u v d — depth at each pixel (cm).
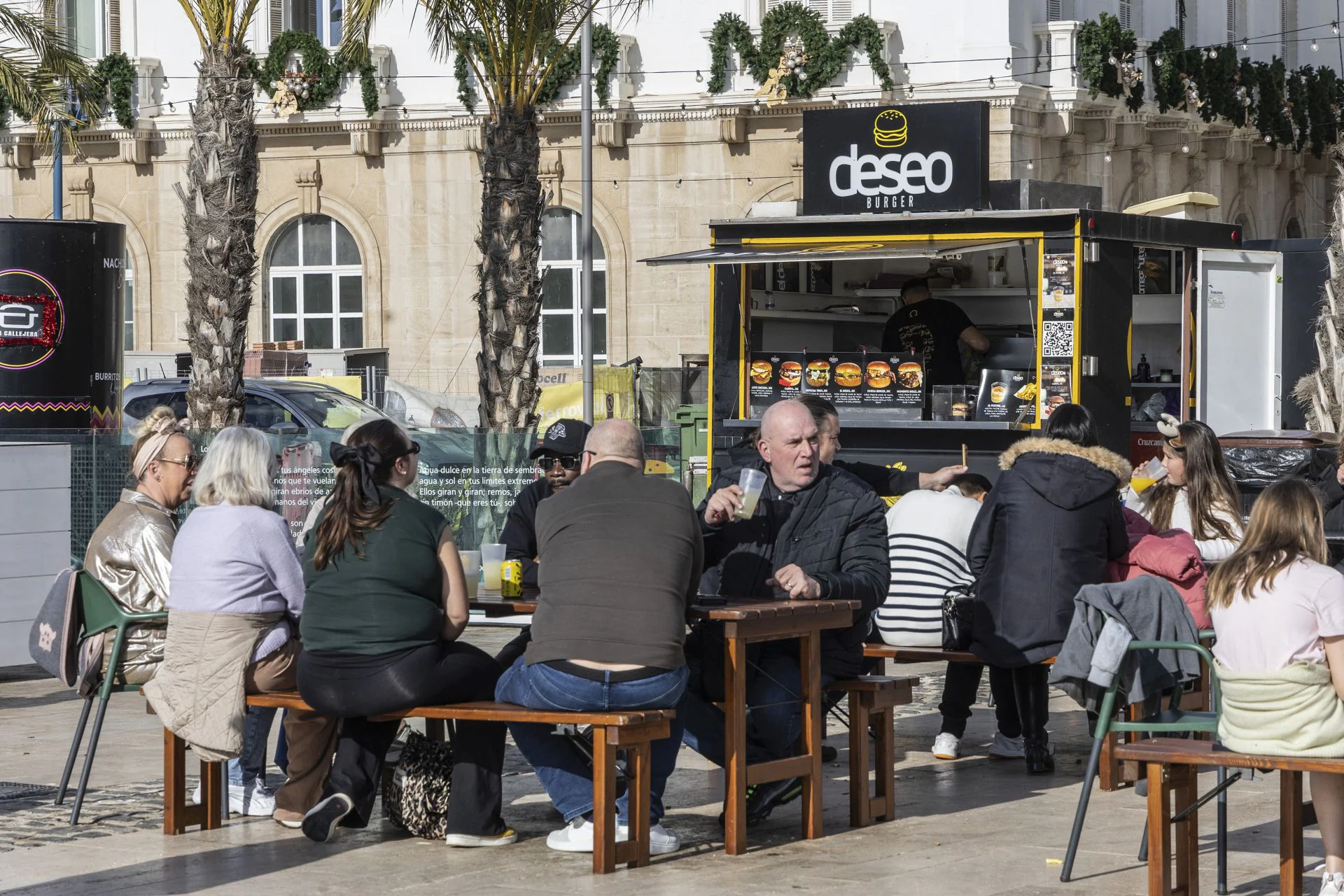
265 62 3547
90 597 775
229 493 751
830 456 858
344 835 751
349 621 698
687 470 1773
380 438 723
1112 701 677
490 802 722
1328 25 4284
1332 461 1345
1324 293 1739
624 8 3372
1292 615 605
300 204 3609
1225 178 3809
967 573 913
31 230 1571
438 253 3528
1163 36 3441
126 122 3606
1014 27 3162
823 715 812
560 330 3503
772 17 3256
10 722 1058
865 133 1409
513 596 775
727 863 692
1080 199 1464
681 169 3381
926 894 638
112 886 659
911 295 1483
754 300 1455
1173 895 629
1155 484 966
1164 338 1645
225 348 1611
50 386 1584
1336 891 610
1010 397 1336
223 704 730
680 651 683
